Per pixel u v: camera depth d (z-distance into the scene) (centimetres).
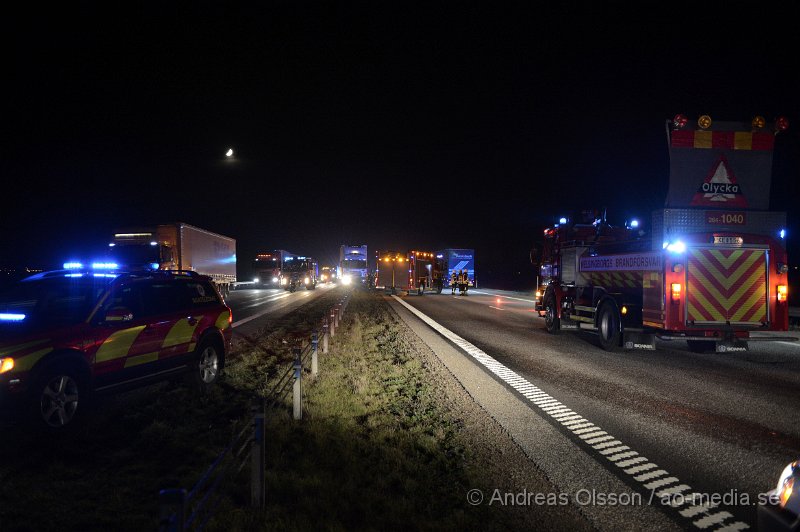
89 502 425
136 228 2514
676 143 1055
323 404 726
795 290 2745
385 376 920
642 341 1107
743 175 1069
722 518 409
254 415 423
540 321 1934
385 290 4472
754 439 593
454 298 3469
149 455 535
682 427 636
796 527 254
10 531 378
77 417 605
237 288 5188
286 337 1444
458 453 546
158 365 721
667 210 1052
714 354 1185
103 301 661
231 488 448
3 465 504
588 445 572
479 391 816
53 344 581
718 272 1055
